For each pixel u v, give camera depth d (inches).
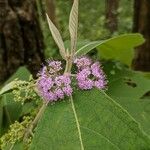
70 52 8.2
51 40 19.8
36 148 6.9
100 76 7.5
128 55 11.1
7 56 14.4
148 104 9.6
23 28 14.4
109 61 11.1
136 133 6.9
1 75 14.5
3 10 14.1
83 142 6.9
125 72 10.6
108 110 7.1
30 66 14.6
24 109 10.0
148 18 19.1
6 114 10.0
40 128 7.1
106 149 6.8
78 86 7.4
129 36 9.8
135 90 10.2
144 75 11.4
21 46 14.4
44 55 15.0
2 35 14.2
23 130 8.3
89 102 7.2
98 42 9.7
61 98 7.3
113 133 6.9
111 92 10.1
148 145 6.9
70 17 7.7
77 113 7.2
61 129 7.0
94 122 7.1
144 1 19.1
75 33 7.7
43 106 7.9
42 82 7.3
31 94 7.9
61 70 7.8
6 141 8.4
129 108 9.5
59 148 6.9
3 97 10.2
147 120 9.3
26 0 14.4
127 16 30.5
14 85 7.9
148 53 19.2
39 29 14.8
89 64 7.6
